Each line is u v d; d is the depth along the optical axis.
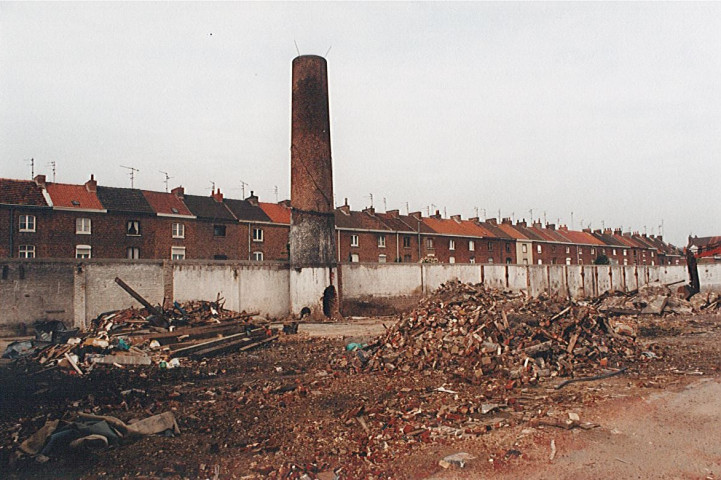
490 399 9.16
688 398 9.01
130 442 6.85
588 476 5.71
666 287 32.06
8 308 16.78
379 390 9.97
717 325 21.80
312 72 26.16
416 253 54.53
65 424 6.95
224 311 20.56
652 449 6.49
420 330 13.25
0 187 35.16
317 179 25.55
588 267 43.00
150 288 20.06
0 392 9.32
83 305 18.27
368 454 6.48
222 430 7.44
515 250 65.00
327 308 26.08
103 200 39.34
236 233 44.91
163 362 12.38
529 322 12.95
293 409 8.60
